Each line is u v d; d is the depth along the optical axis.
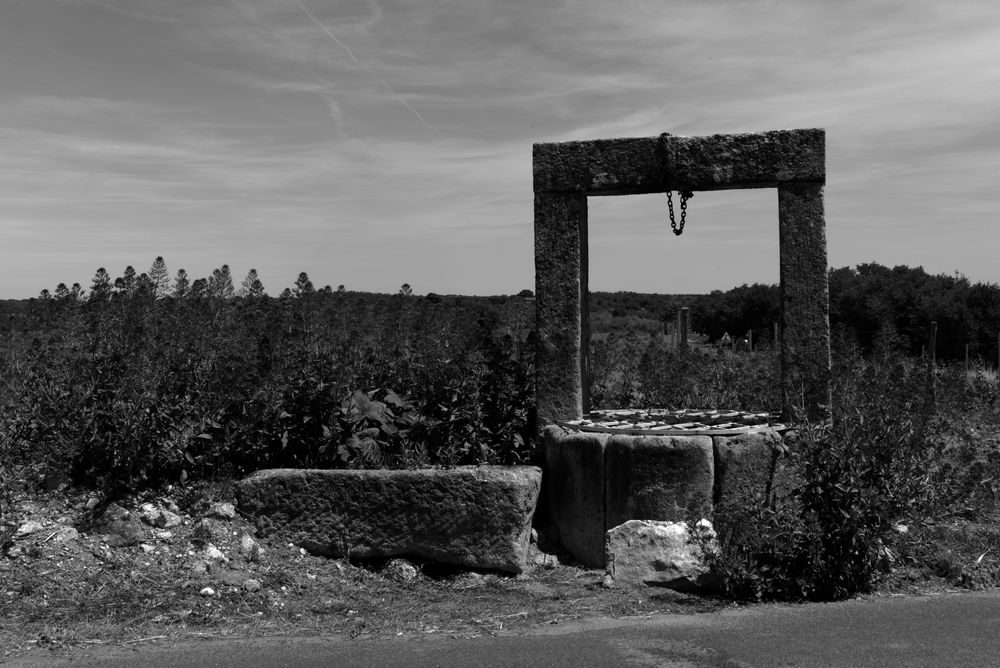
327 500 6.82
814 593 6.05
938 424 8.32
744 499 6.38
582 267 8.02
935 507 6.50
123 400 7.06
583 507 7.06
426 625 5.48
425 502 6.72
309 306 8.15
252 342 7.89
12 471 6.89
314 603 5.94
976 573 6.34
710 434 6.93
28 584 5.81
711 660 4.68
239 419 7.34
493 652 4.86
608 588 6.32
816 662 4.62
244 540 6.66
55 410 7.27
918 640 4.97
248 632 5.31
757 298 36.22
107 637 5.15
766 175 7.43
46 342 7.92
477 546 6.68
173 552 6.43
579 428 7.43
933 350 18.06
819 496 6.09
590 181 7.72
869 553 6.02
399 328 8.61
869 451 6.10
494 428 7.81
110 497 6.85
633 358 11.00
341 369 7.50
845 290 30.98
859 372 8.48
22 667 4.68
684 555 6.31
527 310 9.19
